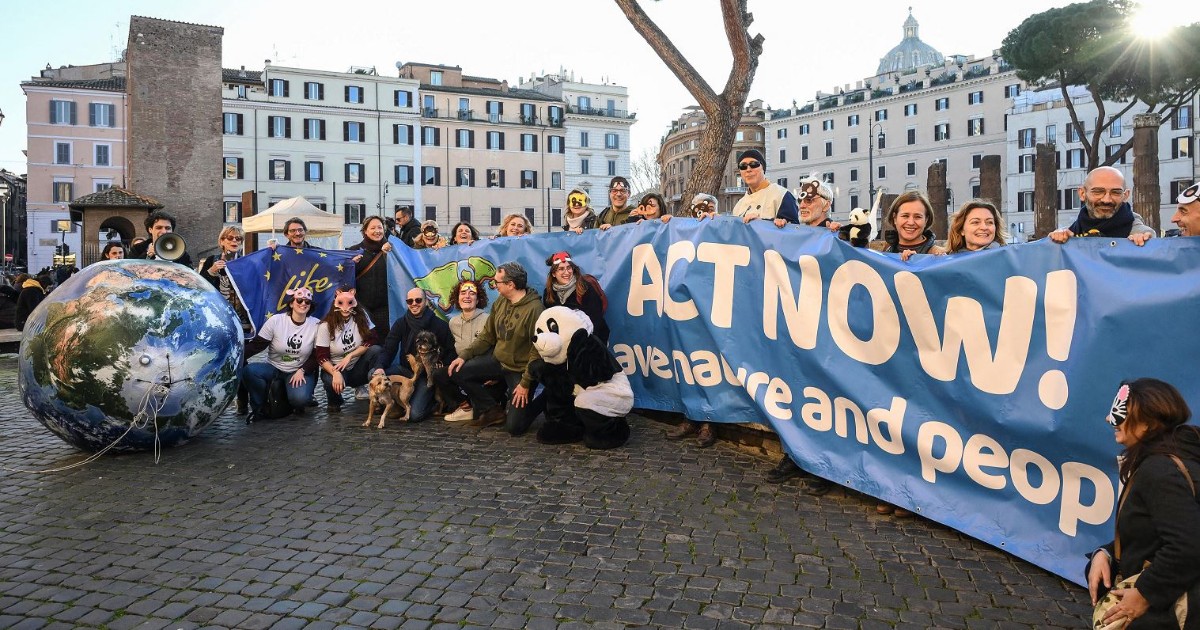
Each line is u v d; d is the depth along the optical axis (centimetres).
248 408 746
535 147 7606
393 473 539
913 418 445
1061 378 373
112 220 2483
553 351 581
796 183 9206
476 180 7319
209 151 2764
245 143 6316
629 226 673
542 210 7638
